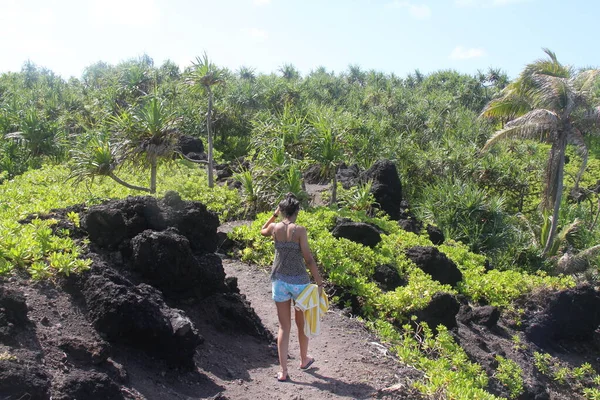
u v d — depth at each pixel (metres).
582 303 11.02
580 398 9.49
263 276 8.93
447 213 21.95
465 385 6.01
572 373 9.99
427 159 32.16
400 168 31.14
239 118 41.34
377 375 5.84
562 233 23.20
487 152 33.22
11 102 30.81
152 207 6.60
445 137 38.72
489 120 43.44
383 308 8.19
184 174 19.80
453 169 31.75
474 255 14.20
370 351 6.57
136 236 6.16
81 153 13.86
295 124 16.50
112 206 6.52
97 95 38.41
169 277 6.08
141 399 4.33
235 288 7.13
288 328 5.34
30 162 24.06
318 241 9.50
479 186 31.55
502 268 20.25
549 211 24.08
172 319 5.10
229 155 37.50
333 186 16.05
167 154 14.12
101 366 4.40
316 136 15.90
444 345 7.34
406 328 7.65
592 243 23.81
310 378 5.54
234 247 10.10
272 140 15.84
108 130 15.45
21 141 25.44
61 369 4.10
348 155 22.72
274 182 14.07
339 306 8.17
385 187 16.61
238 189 17.38
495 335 10.12
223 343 5.99
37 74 59.72
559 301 11.08
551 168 23.53
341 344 6.63
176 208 6.87
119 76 41.03
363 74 78.94
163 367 4.99
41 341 4.28
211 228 7.02
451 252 13.95
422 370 6.34
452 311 8.41
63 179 16.73
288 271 5.21
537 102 23.55
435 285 9.28
